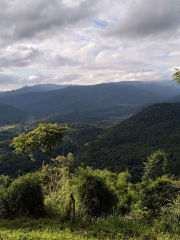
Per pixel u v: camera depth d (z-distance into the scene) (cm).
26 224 398
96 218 462
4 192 514
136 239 326
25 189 496
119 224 394
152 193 543
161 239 319
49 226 384
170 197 512
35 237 312
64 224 395
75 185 534
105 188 529
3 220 439
